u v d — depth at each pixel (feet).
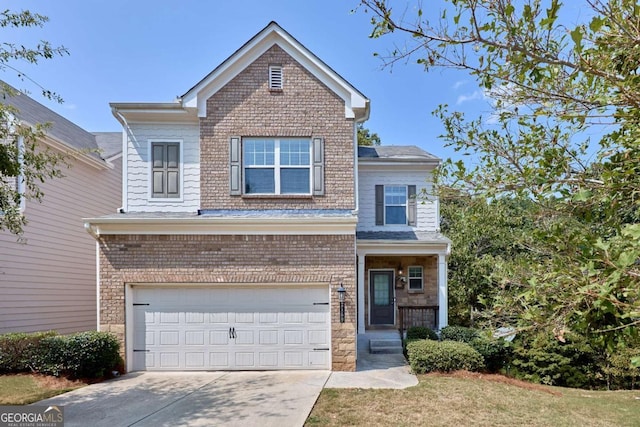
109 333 29.94
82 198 44.86
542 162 11.34
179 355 30.91
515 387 28.25
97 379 28.22
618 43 9.33
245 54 33.71
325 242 31.32
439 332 39.52
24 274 36.83
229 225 30.96
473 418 21.20
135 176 33.96
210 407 22.39
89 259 45.85
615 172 9.59
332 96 34.17
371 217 45.39
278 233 31.19
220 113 33.68
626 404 25.40
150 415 21.13
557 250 10.80
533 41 9.87
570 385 33.12
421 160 44.91
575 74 9.98
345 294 30.99
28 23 21.99
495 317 12.91
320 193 33.22
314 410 21.85
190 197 34.09
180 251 30.94
